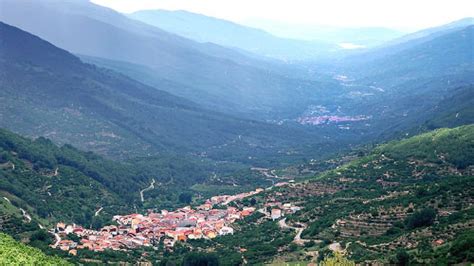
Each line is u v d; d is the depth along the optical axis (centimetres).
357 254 19725
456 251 17075
